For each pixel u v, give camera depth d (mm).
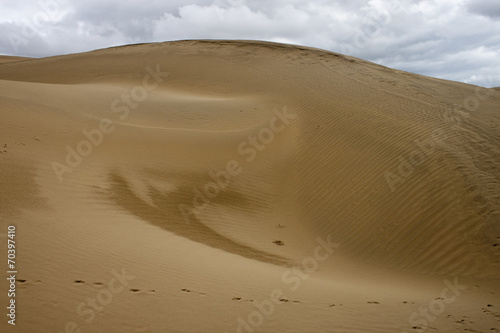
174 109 21312
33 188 9914
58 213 8859
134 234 8891
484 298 8195
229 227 11914
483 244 10312
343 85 23469
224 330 4941
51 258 6453
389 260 10789
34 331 4227
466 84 28234
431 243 10891
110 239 8086
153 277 6492
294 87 24062
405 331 5711
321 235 12398
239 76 29625
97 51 45781
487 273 9469
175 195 13016
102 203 10555
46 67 39000
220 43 41469
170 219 11180
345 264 10570
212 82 29422
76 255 6805
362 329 5586
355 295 7430
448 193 12102
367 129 16531
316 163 15625
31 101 18000
